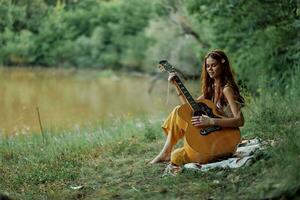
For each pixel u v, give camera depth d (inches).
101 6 1492.4
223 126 233.6
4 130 518.6
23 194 228.1
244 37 571.5
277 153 212.7
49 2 759.1
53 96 938.1
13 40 864.3
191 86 599.8
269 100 367.6
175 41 1072.2
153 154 288.0
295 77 421.7
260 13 511.2
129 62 1654.8
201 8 606.2
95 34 1568.7
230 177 213.8
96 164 275.1
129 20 1644.9
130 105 909.2
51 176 255.0
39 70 1078.4
